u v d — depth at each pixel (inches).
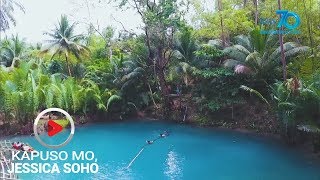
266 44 672.4
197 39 836.0
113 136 682.2
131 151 567.2
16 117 676.1
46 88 705.6
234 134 655.8
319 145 494.9
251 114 686.5
